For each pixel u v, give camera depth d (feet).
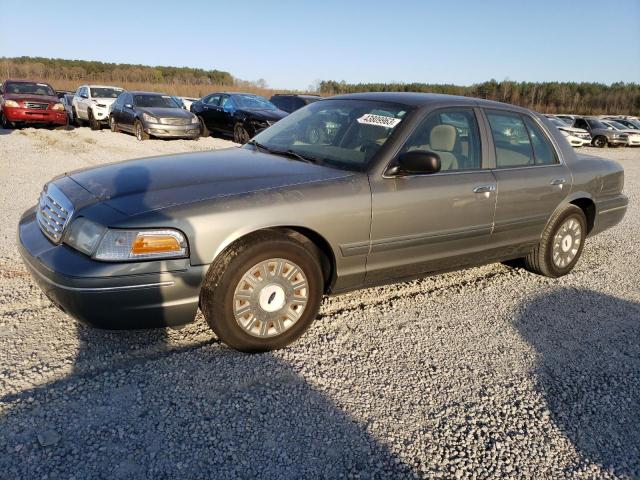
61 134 52.31
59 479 7.37
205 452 8.09
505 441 8.87
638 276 17.44
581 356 11.86
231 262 10.06
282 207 10.50
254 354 10.90
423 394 10.02
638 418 9.71
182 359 10.52
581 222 16.72
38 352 10.42
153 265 9.45
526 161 15.10
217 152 13.75
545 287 15.88
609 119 91.97
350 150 12.53
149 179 10.96
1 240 16.94
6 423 8.38
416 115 12.75
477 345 12.05
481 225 13.78
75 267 9.36
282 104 58.65
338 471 7.95
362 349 11.50
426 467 8.17
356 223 11.44
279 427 8.78
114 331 11.36
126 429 8.45
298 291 11.09
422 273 13.43
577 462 8.48
